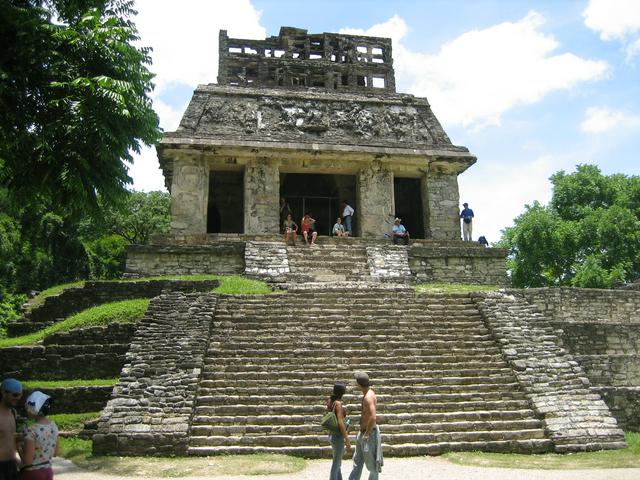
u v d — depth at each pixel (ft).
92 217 35.29
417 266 60.59
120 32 32.35
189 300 42.50
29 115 31.58
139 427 30.22
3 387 17.08
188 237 60.85
